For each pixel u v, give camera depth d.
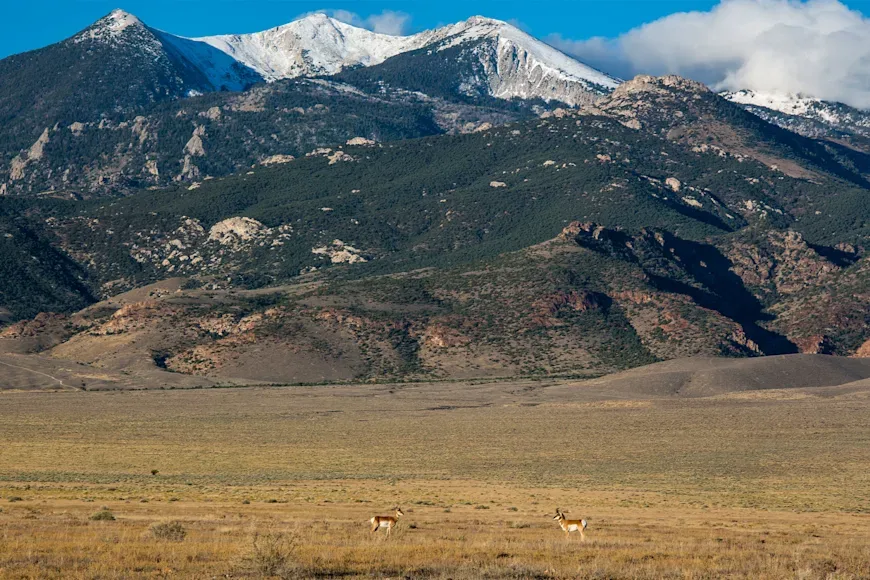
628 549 121.25
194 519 150.50
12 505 168.75
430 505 181.75
